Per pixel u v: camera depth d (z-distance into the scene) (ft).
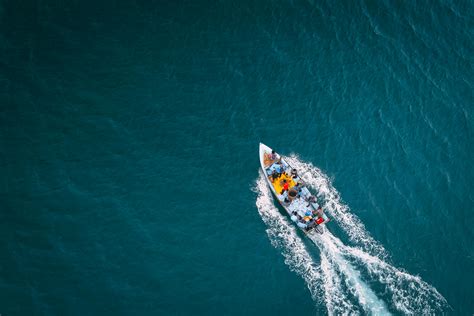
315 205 174.09
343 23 221.46
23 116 190.70
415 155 193.06
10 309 155.22
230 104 200.44
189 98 200.64
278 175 179.52
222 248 170.81
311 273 166.91
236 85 204.54
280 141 193.16
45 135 188.24
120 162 185.88
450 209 182.39
